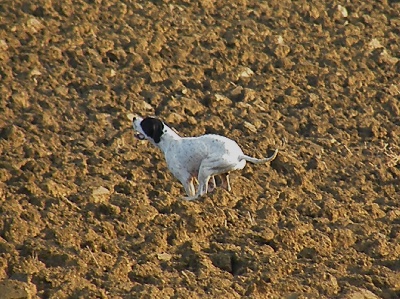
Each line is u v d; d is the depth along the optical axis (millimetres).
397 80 49125
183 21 50969
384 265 32281
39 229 32500
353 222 35406
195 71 46906
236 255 31578
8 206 33281
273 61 49031
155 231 32625
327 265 32000
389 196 38625
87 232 32438
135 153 39656
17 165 37250
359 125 44344
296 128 43500
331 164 40625
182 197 35719
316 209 35719
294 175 39094
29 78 44500
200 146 34531
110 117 42625
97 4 51031
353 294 29812
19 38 47344
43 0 49875
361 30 53438
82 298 28266
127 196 35750
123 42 48281
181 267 31016
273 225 34250
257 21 52719
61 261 30516
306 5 54562
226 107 44406
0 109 42000
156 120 35219
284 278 30484
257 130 42844
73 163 38188
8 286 28453
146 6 51844
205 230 33281
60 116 42438
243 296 29328
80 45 47594
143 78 45812
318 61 49812
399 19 55438
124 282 29641
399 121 45375
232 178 37656
